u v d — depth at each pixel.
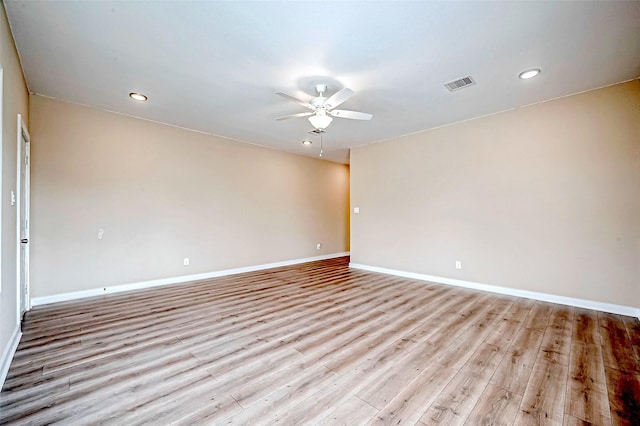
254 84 3.19
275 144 5.85
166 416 1.60
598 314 3.20
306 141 5.62
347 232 7.95
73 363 2.16
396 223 5.35
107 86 3.25
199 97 3.55
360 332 2.74
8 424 1.53
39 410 1.64
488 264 4.20
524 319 3.07
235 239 5.49
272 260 6.13
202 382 1.93
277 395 1.80
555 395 1.79
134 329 2.80
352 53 2.58
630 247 3.15
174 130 4.68
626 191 3.18
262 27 2.23
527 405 1.70
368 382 1.94
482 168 4.24
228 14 2.08
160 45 2.47
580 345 2.46
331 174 7.52
